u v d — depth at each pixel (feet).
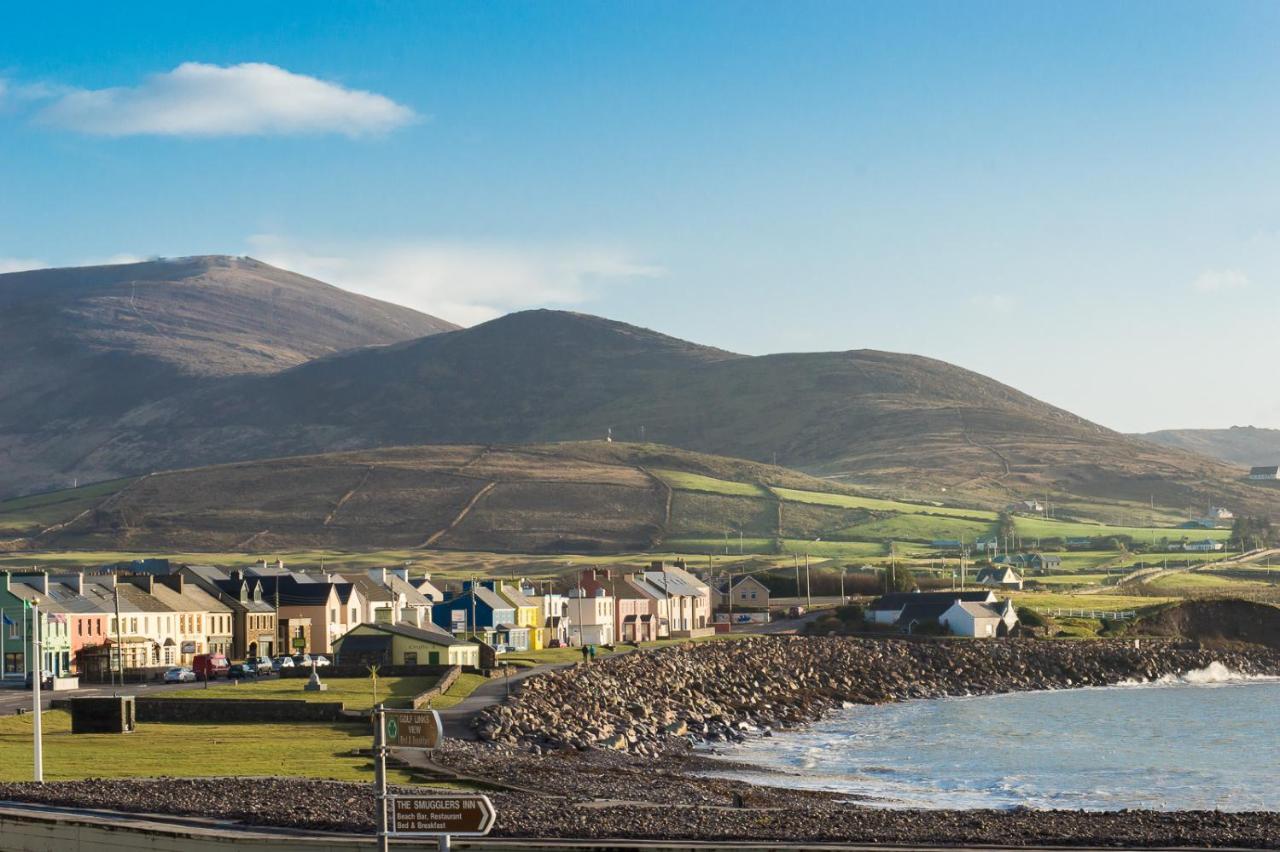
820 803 315.78
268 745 350.43
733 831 232.73
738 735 497.05
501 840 213.66
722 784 345.10
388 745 152.97
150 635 611.06
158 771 298.76
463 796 149.89
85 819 221.87
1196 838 244.22
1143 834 248.32
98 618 581.12
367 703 435.53
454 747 376.07
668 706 546.67
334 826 216.13
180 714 416.05
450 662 570.87
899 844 224.33
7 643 538.47
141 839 213.25
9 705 435.53
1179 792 358.23
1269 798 347.97
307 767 310.45
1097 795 351.25
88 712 375.04
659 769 385.70
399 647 575.79
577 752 408.26
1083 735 498.69
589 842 213.66
